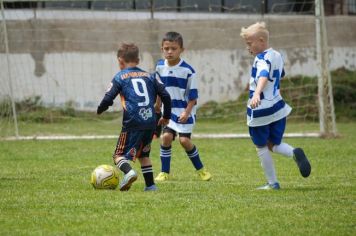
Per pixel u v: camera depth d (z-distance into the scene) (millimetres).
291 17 50281
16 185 19125
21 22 46906
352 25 52906
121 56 18078
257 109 17969
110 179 18047
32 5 48312
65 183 19609
